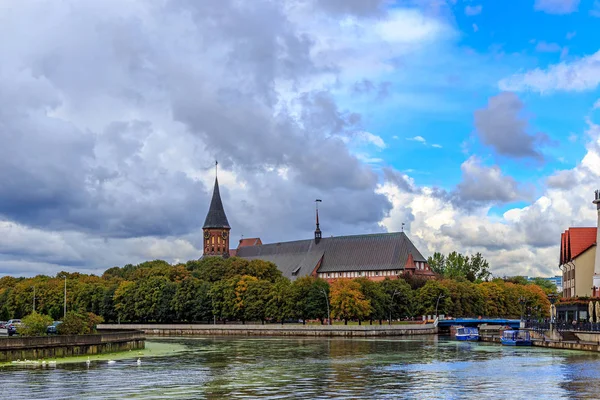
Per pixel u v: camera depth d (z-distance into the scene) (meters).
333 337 179.25
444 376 76.81
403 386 68.69
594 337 112.50
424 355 107.06
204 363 93.94
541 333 130.88
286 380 74.06
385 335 186.62
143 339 124.19
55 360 93.38
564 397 61.25
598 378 74.19
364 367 87.88
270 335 195.75
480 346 129.50
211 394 63.59
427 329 199.00
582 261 144.12
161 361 97.06
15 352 91.44
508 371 81.31
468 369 84.12
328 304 197.00
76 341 101.62
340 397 61.53
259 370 84.56
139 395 63.16
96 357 101.19
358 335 184.25
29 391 65.62
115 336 112.25
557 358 97.12
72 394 63.72
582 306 126.19
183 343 148.75
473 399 60.25
